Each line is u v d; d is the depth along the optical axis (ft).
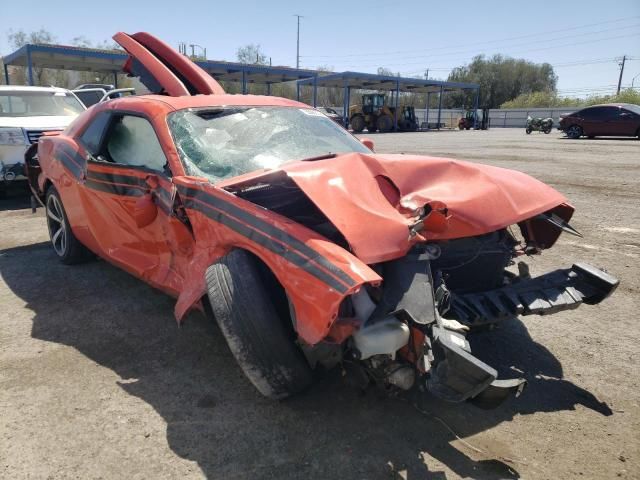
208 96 12.87
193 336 11.77
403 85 152.05
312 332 7.14
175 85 13.55
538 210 9.72
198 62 105.40
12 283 15.17
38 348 11.24
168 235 10.95
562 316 12.77
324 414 8.83
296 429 8.45
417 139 88.58
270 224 8.20
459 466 7.60
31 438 8.25
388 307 7.52
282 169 8.77
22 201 28.02
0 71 143.02
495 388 6.97
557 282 9.86
